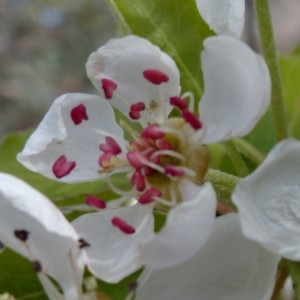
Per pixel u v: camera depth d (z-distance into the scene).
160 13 0.11
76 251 0.09
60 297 0.09
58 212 0.08
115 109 0.11
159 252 0.08
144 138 0.10
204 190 0.08
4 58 0.41
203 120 0.09
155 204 0.09
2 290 0.10
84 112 0.10
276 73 0.09
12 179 0.08
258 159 0.12
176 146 0.09
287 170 0.08
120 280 0.09
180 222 0.08
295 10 0.41
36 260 0.08
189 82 0.10
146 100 0.10
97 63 0.10
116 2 0.11
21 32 0.42
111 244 0.09
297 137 0.13
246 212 0.08
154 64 0.10
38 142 0.10
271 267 0.08
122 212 0.09
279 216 0.08
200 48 0.10
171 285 0.09
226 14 0.09
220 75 0.09
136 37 0.09
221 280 0.09
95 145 0.10
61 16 0.42
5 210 0.08
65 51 0.41
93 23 0.42
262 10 0.09
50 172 0.10
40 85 0.41
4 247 0.10
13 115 0.40
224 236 0.09
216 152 0.12
